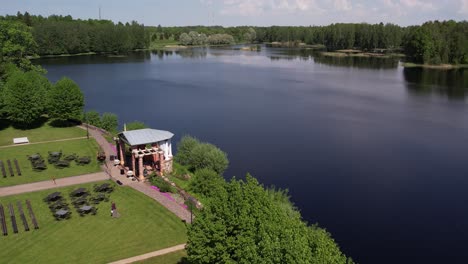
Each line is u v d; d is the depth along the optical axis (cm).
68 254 4419
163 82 18375
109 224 5034
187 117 12175
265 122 11669
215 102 14312
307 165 8369
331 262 3130
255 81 19100
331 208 6600
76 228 4934
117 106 13475
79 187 6094
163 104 13875
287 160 8644
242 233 3541
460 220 6256
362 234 5888
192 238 3609
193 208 5475
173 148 9475
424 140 9931
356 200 6862
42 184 6184
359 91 16500
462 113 12669
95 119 9775
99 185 6122
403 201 6831
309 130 10850
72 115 9281
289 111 13025
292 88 17262
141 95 15350
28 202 5541
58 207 5372
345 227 6059
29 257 4350
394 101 14475
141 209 5425
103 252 4466
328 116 12388
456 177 7744
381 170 8081
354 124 11438
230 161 8581
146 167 6975
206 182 6250
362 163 8456
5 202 5566
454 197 6956
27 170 6744
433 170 8069
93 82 17850
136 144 6444
